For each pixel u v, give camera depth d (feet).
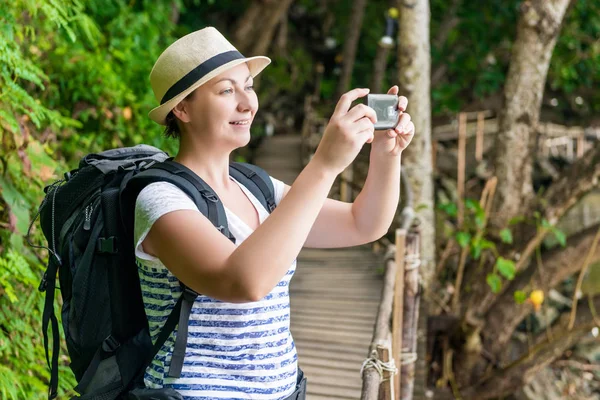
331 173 4.18
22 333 10.14
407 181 21.21
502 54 47.44
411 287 15.17
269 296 4.62
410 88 22.99
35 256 11.09
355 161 32.63
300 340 15.71
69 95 15.98
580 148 37.47
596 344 30.81
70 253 5.10
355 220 5.35
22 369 9.91
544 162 39.63
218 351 4.47
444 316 23.58
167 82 4.65
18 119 11.32
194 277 4.14
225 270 4.01
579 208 36.47
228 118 4.71
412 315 15.07
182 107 4.74
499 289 22.16
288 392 4.80
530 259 26.48
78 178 5.37
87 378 4.91
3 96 10.81
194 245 4.16
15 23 12.07
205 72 4.58
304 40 55.83
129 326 4.85
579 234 24.03
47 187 5.84
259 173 5.32
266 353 4.59
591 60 45.14
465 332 23.41
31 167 11.33
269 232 4.03
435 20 49.52
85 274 4.89
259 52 38.75
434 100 45.47
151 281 4.57
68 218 5.30
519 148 24.62
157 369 4.58
